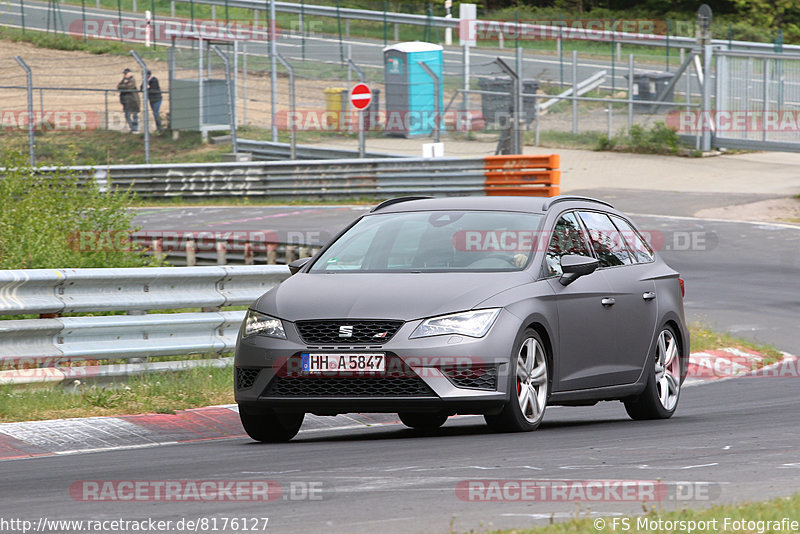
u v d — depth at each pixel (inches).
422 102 5265.8
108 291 1461.6
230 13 7701.8
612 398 1290.6
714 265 2982.3
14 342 1346.0
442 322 1100.5
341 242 1273.4
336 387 1106.7
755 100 4817.9
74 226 2052.2
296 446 1122.0
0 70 6934.1
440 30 7204.7
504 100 5295.3
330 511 742.5
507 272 1178.6
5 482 913.5
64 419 1237.1
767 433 1130.7
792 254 3090.6
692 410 1469.0
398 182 4224.9
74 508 778.2
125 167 4478.3
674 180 4377.5
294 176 4375.0
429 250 1223.5
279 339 1121.4
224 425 1280.8
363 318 1106.1
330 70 6348.4
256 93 5969.5
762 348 2096.5
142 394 1371.8
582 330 1229.7
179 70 5940.0
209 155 5378.9
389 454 1013.8
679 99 5157.5
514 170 4030.5
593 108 5551.2
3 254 1911.9
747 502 707.4
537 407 1163.9
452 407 1089.4
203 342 1550.2
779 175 4451.3
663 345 1385.3
